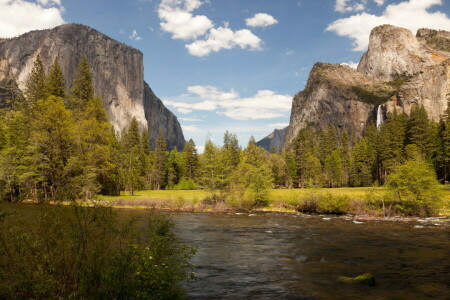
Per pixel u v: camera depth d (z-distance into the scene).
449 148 68.75
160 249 8.47
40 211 7.77
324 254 17.88
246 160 96.12
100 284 7.00
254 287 12.05
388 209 36.56
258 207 46.09
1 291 6.25
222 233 25.27
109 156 54.91
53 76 64.94
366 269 14.66
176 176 119.06
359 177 99.00
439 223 30.55
